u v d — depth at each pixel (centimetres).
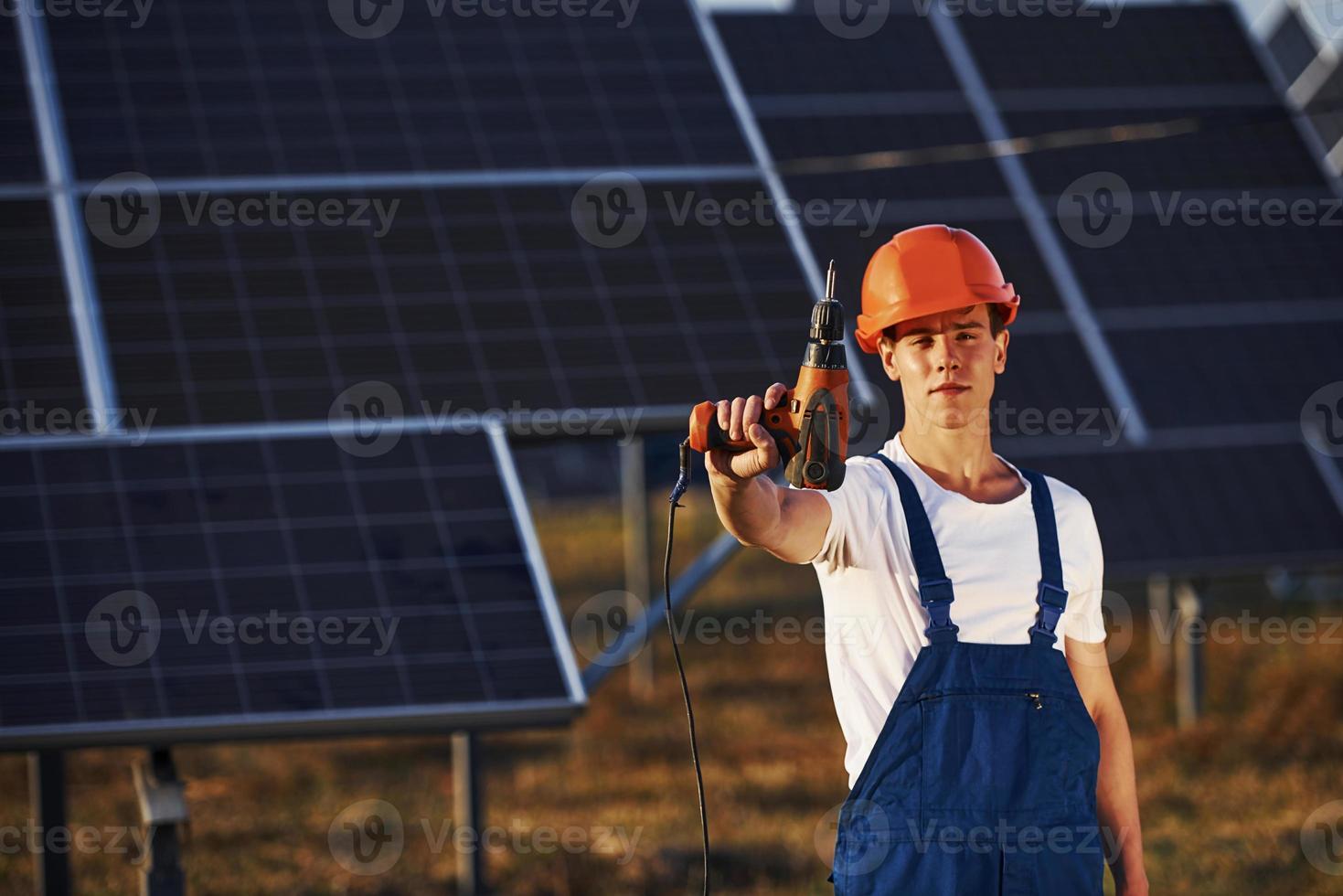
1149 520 2497
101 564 1627
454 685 1544
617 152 2428
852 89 2881
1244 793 2667
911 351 870
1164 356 2670
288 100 2391
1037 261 2714
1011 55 3091
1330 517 2547
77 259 2047
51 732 1427
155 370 1922
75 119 2272
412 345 2044
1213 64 3200
